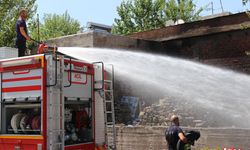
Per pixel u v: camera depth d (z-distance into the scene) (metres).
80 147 9.02
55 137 7.98
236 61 18.73
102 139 9.46
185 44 20.38
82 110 9.26
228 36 19.09
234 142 11.30
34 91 8.13
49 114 7.94
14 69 8.41
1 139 8.56
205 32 19.38
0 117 8.62
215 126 14.61
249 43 18.38
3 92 8.58
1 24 22.89
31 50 12.77
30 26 23.91
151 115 15.84
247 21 18.08
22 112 8.52
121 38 18.55
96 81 9.43
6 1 22.94
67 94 8.62
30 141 8.13
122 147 13.88
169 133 9.33
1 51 9.95
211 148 11.58
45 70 8.02
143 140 13.34
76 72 8.90
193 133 9.37
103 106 9.41
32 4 23.80
